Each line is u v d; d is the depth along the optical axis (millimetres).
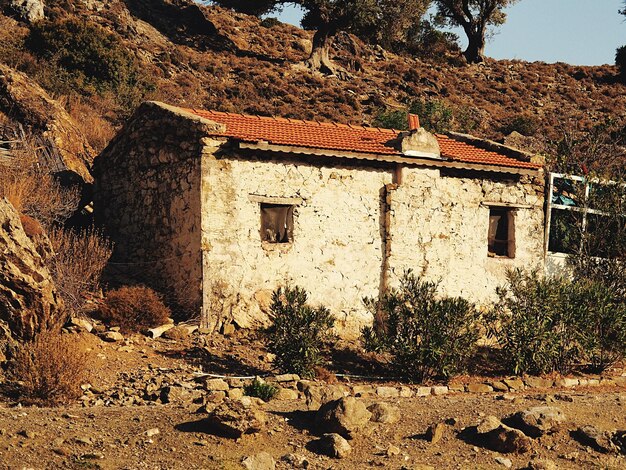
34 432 10586
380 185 19984
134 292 17656
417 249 20125
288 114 47094
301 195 19156
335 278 19328
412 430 12203
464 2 73875
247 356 16906
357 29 61250
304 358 15953
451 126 48906
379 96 54156
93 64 41719
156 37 56906
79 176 23562
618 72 70625
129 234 21094
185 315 18359
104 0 57406
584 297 18250
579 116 58750
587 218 21984
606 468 11328
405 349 16484
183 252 18875
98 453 10156
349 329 19281
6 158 22016
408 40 71688
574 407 13680
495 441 11719
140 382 14484
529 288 17984
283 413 12320
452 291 20484
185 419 11641
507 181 21500
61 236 18969
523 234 21547
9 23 45031
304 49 63844
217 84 50594
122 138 21594
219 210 18406
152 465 10055
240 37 63688
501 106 59938
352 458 11031
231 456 10555
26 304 14953
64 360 13586
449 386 16062
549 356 17531
